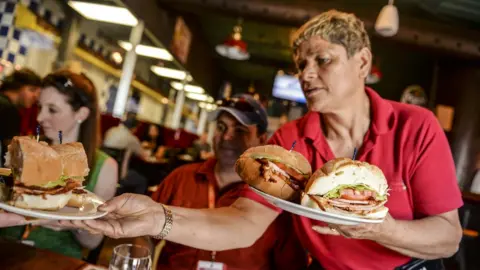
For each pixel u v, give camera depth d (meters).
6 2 4.82
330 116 1.57
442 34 6.03
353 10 5.86
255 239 1.54
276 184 1.25
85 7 5.14
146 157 6.12
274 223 2.05
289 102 12.33
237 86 15.38
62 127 2.21
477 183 4.82
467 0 5.97
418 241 1.26
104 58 7.38
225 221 1.47
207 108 16.22
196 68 9.98
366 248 1.54
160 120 12.62
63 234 2.15
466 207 2.28
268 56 11.94
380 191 1.17
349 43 1.41
